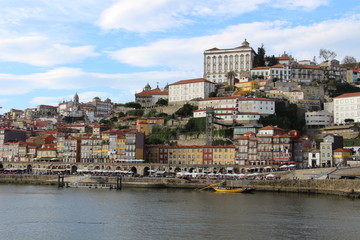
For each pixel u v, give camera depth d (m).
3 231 119.50
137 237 112.94
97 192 198.25
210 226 123.94
